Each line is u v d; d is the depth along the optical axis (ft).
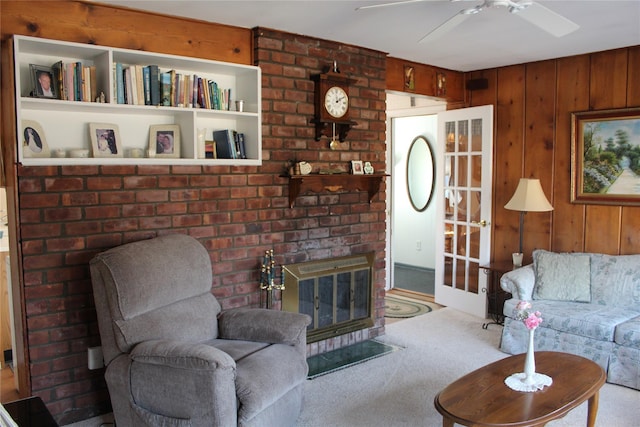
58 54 9.69
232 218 11.76
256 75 11.72
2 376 11.64
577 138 14.79
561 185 15.26
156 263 9.31
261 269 12.21
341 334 13.75
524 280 13.51
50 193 9.43
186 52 11.02
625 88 13.92
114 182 10.12
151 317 9.07
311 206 13.15
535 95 15.71
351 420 9.89
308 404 10.53
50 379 9.66
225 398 7.77
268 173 12.26
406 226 24.40
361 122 14.11
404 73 15.42
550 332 12.50
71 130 9.93
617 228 14.20
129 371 8.48
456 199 17.53
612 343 11.59
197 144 10.94
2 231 12.39
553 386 8.39
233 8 10.32
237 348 9.43
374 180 14.21
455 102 17.56
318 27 11.84
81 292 9.87
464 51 14.29
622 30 12.10
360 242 14.30
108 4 9.96
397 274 23.22
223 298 11.73
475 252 17.02
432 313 17.07
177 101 10.64
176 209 10.94
